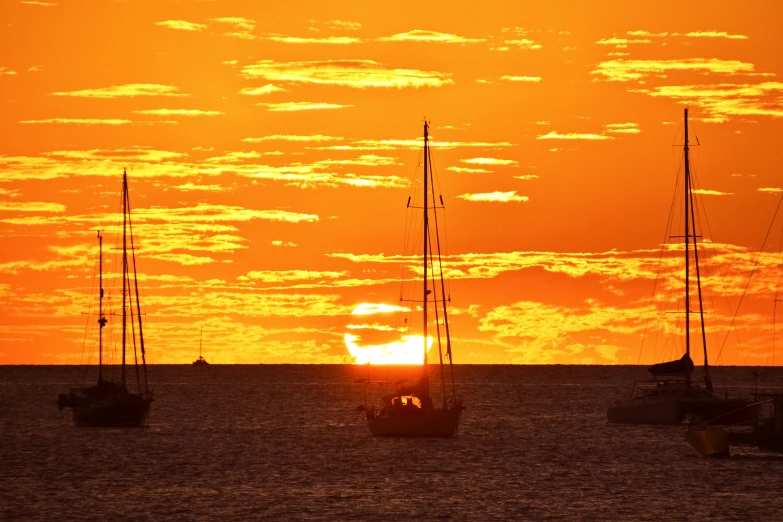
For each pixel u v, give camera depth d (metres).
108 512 189.50
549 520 182.38
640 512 188.62
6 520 182.62
